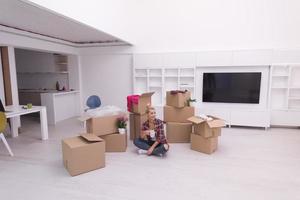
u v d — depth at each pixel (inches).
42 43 193.5
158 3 214.2
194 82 208.5
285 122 188.7
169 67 211.9
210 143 128.6
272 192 88.7
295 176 102.0
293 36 186.2
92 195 88.2
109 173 107.2
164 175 104.3
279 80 193.0
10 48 179.0
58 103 227.3
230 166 113.4
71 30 168.1
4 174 107.5
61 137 170.7
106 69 243.1
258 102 193.2
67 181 99.7
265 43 192.4
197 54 201.8
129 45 229.3
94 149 109.6
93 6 142.4
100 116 131.6
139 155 130.2
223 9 198.5
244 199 84.0
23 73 270.7
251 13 192.5
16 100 186.7
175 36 213.8
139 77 229.8
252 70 194.1
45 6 98.0
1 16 123.5
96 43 238.7
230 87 197.8
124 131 136.1
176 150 138.0
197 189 91.6
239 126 200.5
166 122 157.8
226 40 200.8
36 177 104.0
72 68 251.3
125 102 241.9
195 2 204.7
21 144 153.9
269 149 138.1
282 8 185.6
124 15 199.8
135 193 89.1
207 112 200.1
